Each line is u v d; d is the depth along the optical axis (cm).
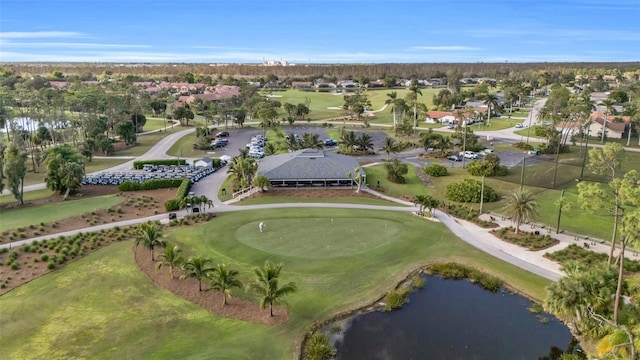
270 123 17012
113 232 6794
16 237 6550
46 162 8825
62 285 5181
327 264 5638
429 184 9612
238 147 14150
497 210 7819
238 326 4375
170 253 5203
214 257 5869
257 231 6738
